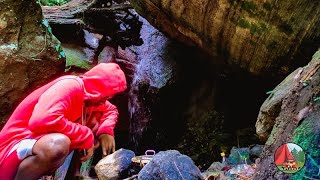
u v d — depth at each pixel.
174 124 7.11
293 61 4.56
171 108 7.07
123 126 7.89
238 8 4.54
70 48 6.85
